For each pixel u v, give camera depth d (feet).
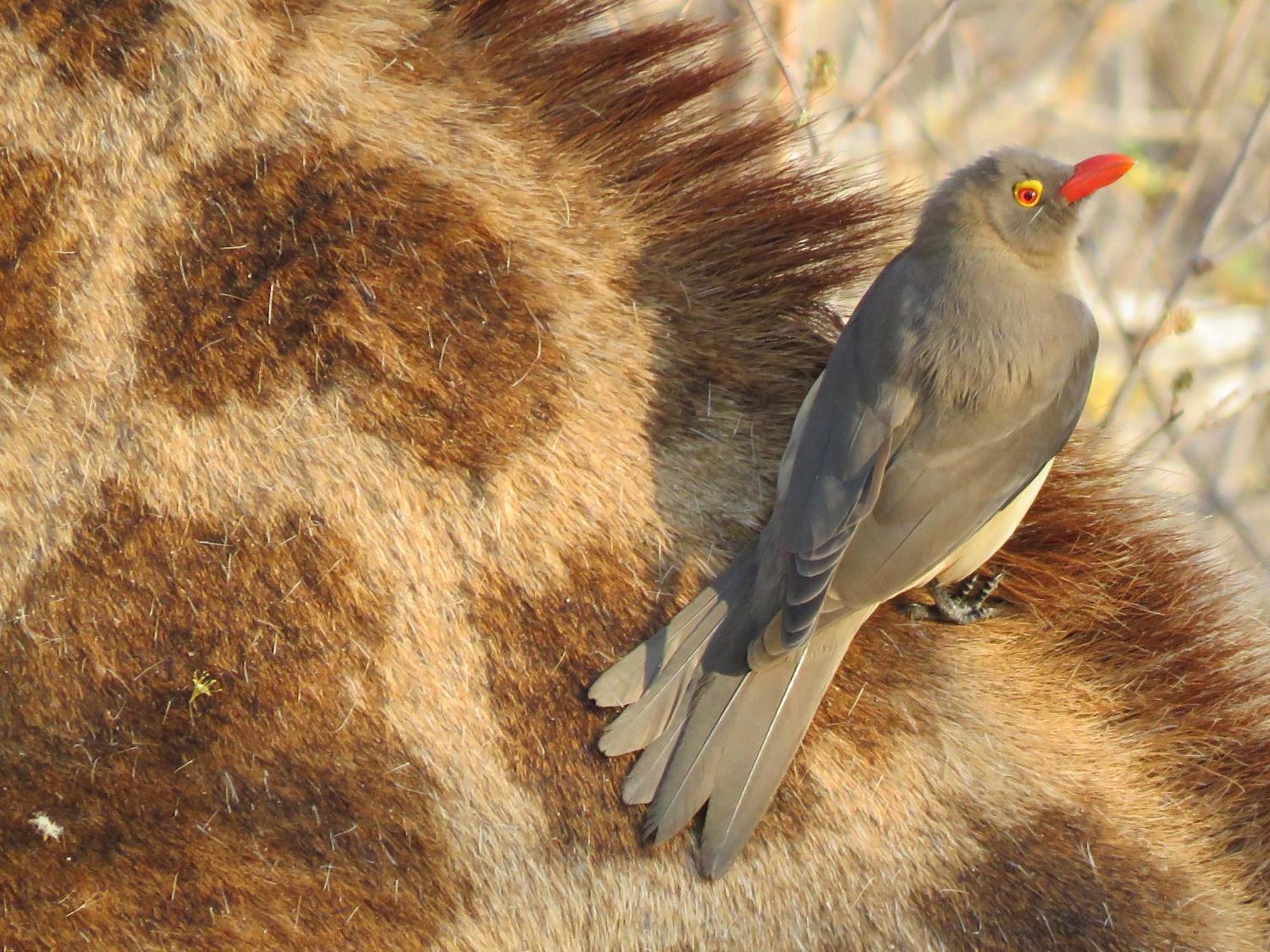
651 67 11.78
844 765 11.62
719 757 11.59
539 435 11.64
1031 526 11.75
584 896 11.59
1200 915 11.64
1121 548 11.75
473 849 11.59
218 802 11.59
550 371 11.65
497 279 11.66
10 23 11.63
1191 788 11.71
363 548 11.61
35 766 11.59
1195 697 11.73
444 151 11.69
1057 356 11.67
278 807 11.59
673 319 11.71
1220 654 11.75
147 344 11.62
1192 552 11.79
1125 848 11.65
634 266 11.71
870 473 11.61
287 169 11.66
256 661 11.60
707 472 11.68
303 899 11.57
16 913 11.55
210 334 11.62
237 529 11.61
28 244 11.62
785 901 11.60
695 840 11.60
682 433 11.68
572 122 11.74
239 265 11.64
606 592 11.63
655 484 11.66
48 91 11.63
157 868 11.57
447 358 11.64
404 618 11.61
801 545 11.59
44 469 11.60
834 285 11.76
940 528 11.62
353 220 11.65
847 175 11.85
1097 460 11.81
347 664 11.60
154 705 11.59
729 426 11.69
